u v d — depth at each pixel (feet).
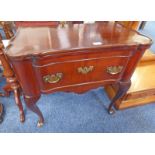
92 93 4.67
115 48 2.20
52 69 2.19
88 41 2.29
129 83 2.97
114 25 3.15
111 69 2.54
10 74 2.81
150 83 4.07
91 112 4.10
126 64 2.57
